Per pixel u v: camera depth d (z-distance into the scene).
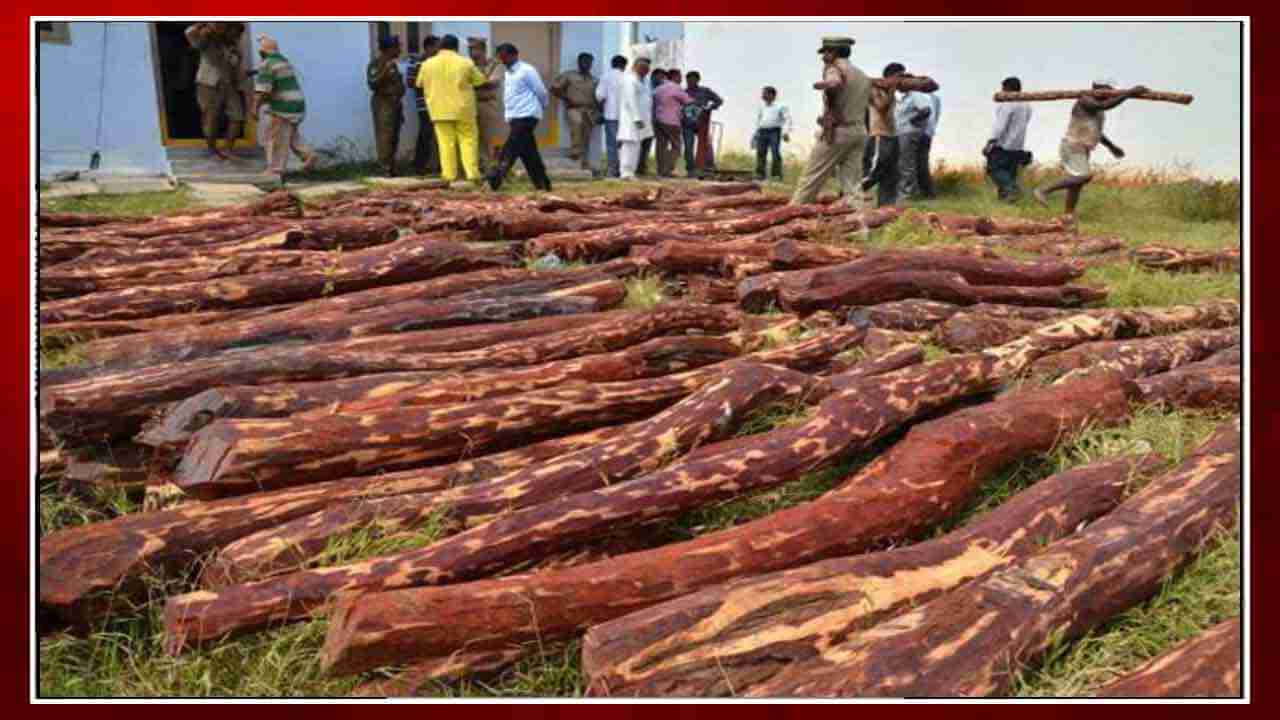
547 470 3.31
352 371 4.29
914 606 2.70
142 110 12.26
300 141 14.27
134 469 3.61
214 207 10.76
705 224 8.92
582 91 15.53
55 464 3.59
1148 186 12.66
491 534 2.93
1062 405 3.89
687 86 16.53
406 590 2.56
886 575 2.75
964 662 2.43
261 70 12.59
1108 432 3.93
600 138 16.22
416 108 14.87
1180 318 5.85
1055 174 13.60
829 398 3.75
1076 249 8.48
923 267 6.16
